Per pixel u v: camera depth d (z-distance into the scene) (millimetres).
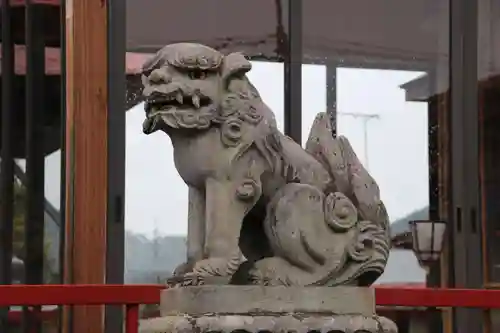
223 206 3059
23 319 5449
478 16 6070
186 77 3039
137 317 4004
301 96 5824
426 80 6000
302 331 2863
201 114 3037
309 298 2992
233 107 3100
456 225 5871
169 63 3035
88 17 5574
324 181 3240
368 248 3184
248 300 2941
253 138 3111
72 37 5555
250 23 5836
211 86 3061
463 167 5941
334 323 2904
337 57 5906
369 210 3248
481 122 6004
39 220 5574
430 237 5801
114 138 5539
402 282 5770
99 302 3961
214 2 5809
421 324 5715
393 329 3070
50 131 5652
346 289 3051
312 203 3131
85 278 5383
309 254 3105
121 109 5574
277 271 3094
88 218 5434
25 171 5613
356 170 3312
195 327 2816
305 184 3178
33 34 5699
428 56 6016
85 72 5543
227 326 2816
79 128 5492
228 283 3023
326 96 5867
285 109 5812
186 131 3070
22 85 5684
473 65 6035
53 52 5695
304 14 5883
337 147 3342
